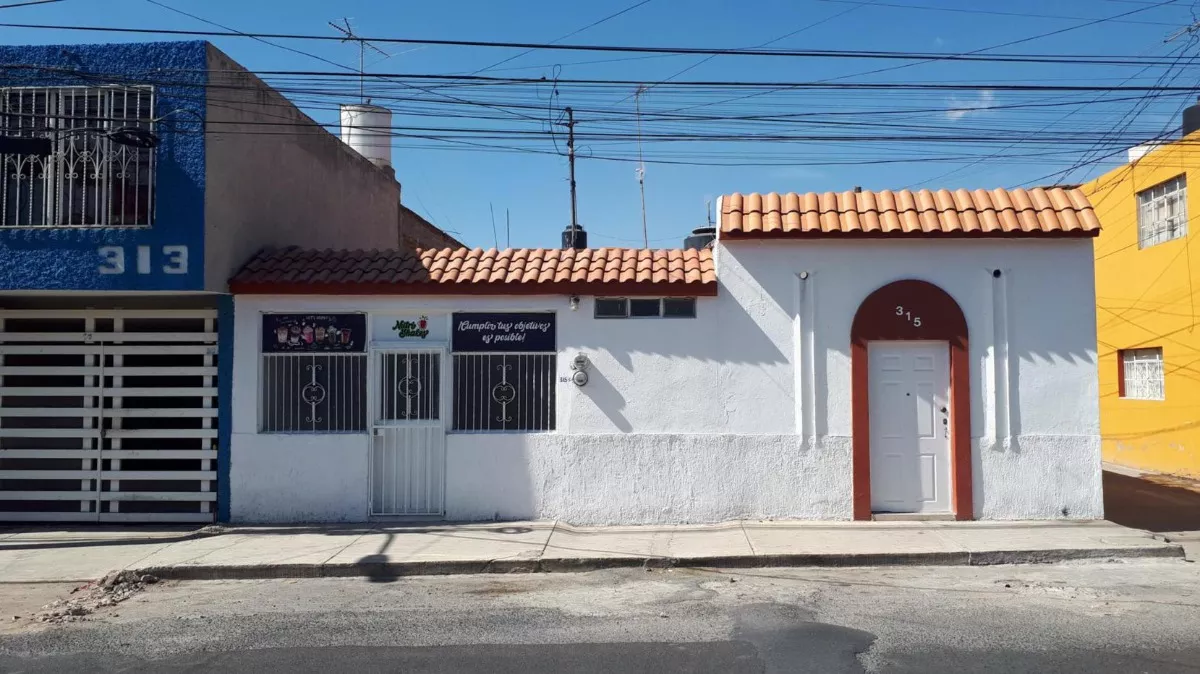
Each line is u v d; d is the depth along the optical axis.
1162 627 6.33
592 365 10.36
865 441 10.11
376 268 10.64
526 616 6.94
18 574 8.56
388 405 10.54
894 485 10.22
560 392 10.37
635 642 6.18
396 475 10.49
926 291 10.10
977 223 10.01
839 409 10.17
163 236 9.77
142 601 7.71
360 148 16.98
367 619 6.93
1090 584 7.70
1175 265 14.84
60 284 9.79
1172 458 15.06
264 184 11.37
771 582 7.94
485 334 10.44
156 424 10.71
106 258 9.79
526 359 10.49
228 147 10.35
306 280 10.37
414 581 8.29
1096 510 9.98
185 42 10.03
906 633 6.26
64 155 9.98
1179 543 9.34
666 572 8.43
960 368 10.07
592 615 6.93
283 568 8.52
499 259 10.85
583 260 10.70
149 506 10.65
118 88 9.96
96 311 10.77
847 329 10.20
